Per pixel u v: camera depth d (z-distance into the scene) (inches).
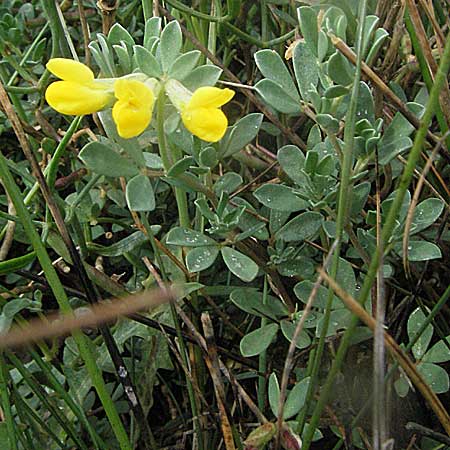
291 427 4.6
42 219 6.1
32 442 5.5
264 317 5.4
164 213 6.6
